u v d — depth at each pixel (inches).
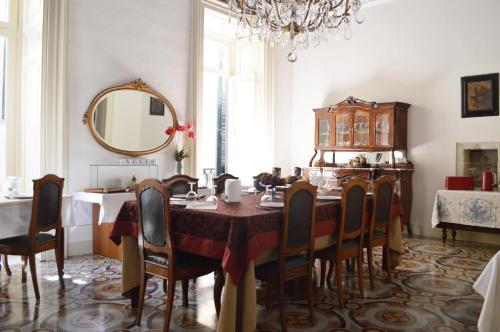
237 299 87.5
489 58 214.2
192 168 225.6
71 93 178.1
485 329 81.5
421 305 116.1
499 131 210.5
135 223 108.9
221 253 89.7
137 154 202.1
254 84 279.4
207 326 99.9
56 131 171.9
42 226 119.5
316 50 280.7
